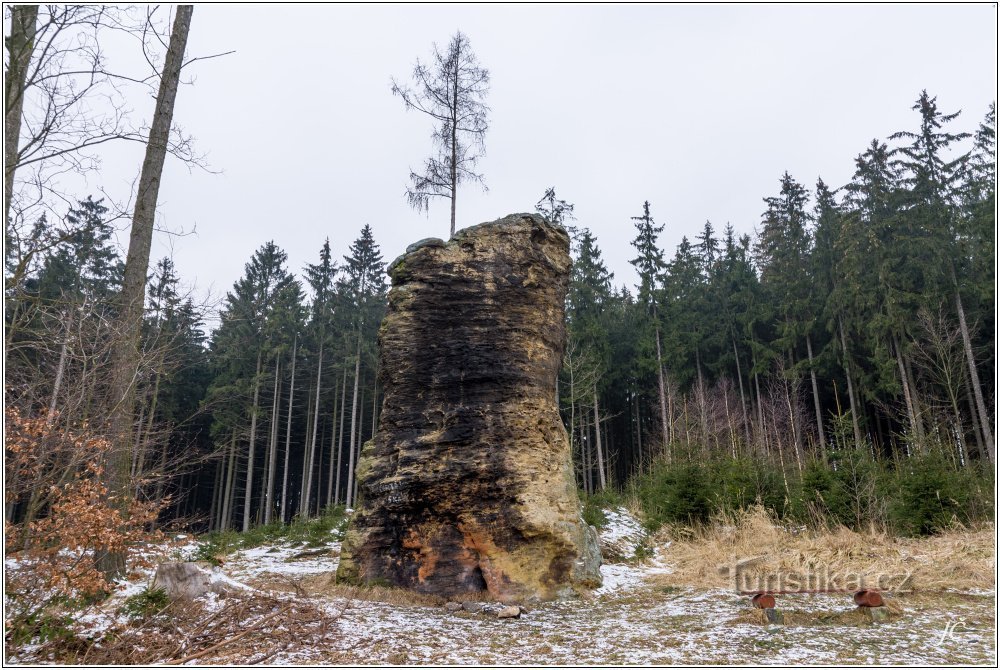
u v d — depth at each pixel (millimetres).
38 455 5973
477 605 8883
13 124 6570
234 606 7129
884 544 12289
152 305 9680
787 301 34156
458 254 11469
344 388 39188
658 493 18312
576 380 32219
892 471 18672
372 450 10812
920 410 24797
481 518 10008
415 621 7895
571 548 10031
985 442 21312
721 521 15352
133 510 6805
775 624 7371
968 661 5879
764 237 40781
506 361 10875
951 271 25969
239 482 45156
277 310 35531
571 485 10844
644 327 36562
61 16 6566
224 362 35406
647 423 40875
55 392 6652
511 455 10352
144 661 5766
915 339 25125
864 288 28156
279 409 39906
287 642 6461
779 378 34250
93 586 5895
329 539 15305
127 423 8141
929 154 28406
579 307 36125
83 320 7465
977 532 12258
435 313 11156
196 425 36594
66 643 5859
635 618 8133
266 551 14328
